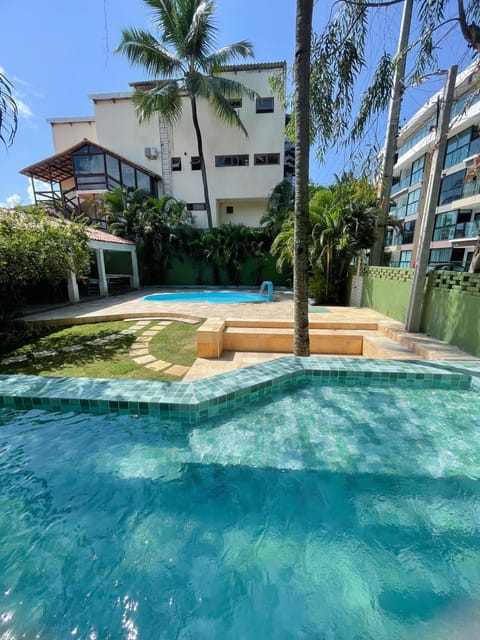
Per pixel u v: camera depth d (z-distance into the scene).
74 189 15.16
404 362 3.25
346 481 1.95
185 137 16.06
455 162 14.52
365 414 2.61
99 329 6.56
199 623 1.22
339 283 9.11
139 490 1.88
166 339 5.74
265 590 1.35
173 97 13.56
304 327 3.74
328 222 8.48
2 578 1.37
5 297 6.19
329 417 2.57
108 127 16.25
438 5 3.65
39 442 2.27
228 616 1.24
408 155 17.50
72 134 17.14
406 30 5.57
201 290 13.61
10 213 6.16
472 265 3.87
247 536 1.60
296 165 3.50
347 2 3.71
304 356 3.60
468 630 1.18
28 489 1.88
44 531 1.62
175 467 2.06
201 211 16.59
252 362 4.52
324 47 3.96
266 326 5.67
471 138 13.36
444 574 1.42
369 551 1.52
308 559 1.49
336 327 5.64
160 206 14.24
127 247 13.02
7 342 5.62
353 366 3.11
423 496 1.84
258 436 2.34
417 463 2.08
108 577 1.39
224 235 14.53
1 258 5.41
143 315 7.61
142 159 16.36
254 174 16.08
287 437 2.33
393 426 2.46
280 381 2.94
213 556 1.51
